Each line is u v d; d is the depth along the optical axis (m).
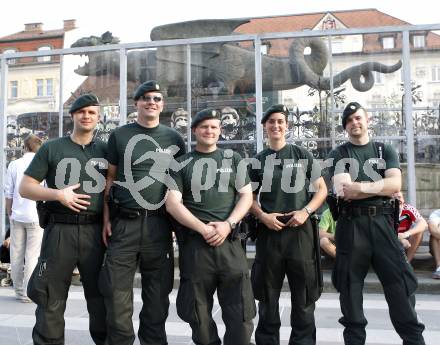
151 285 3.28
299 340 3.41
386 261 3.26
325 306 5.14
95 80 8.45
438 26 7.45
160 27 9.00
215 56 8.06
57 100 8.53
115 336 3.09
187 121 8.17
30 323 4.58
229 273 3.08
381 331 4.20
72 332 4.27
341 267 3.36
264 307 3.50
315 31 7.79
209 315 3.12
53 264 3.16
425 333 4.09
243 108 8.07
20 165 5.56
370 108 7.99
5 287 6.41
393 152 3.43
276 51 8.05
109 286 3.10
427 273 6.23
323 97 8.16
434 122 7.77
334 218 3.51
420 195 7.65
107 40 8.90
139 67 8.29
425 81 7.74
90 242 3.24
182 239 3.19
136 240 3.19
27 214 5.43
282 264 3.46
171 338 4.06
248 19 8.85
